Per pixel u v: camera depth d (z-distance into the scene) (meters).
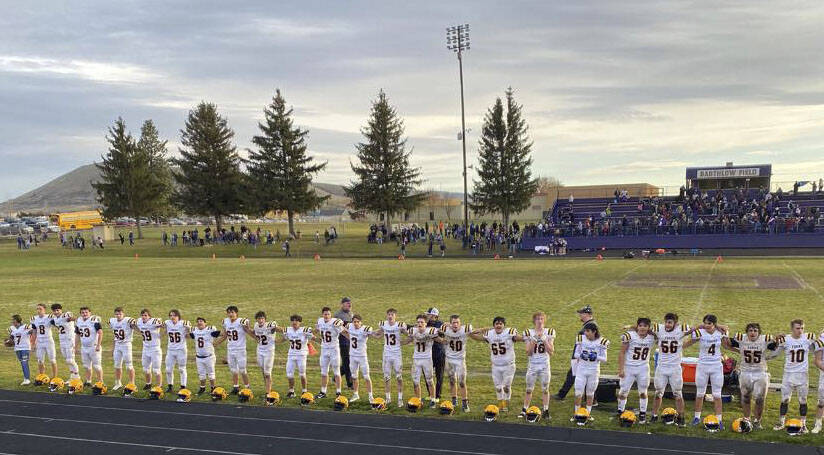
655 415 11.83
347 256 58.09
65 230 99.44
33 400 14.15
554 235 56.72
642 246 54.09
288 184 73.00
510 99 68.94
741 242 51.59
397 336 13.08
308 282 35.59
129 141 80.38
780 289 28.42
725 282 31.52
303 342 13.66
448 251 58.06
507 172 69.06
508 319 22.44
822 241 49.75
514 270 40.69
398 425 11.95
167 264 50.69
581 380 11.78
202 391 14.38
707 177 65.50
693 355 17.14
